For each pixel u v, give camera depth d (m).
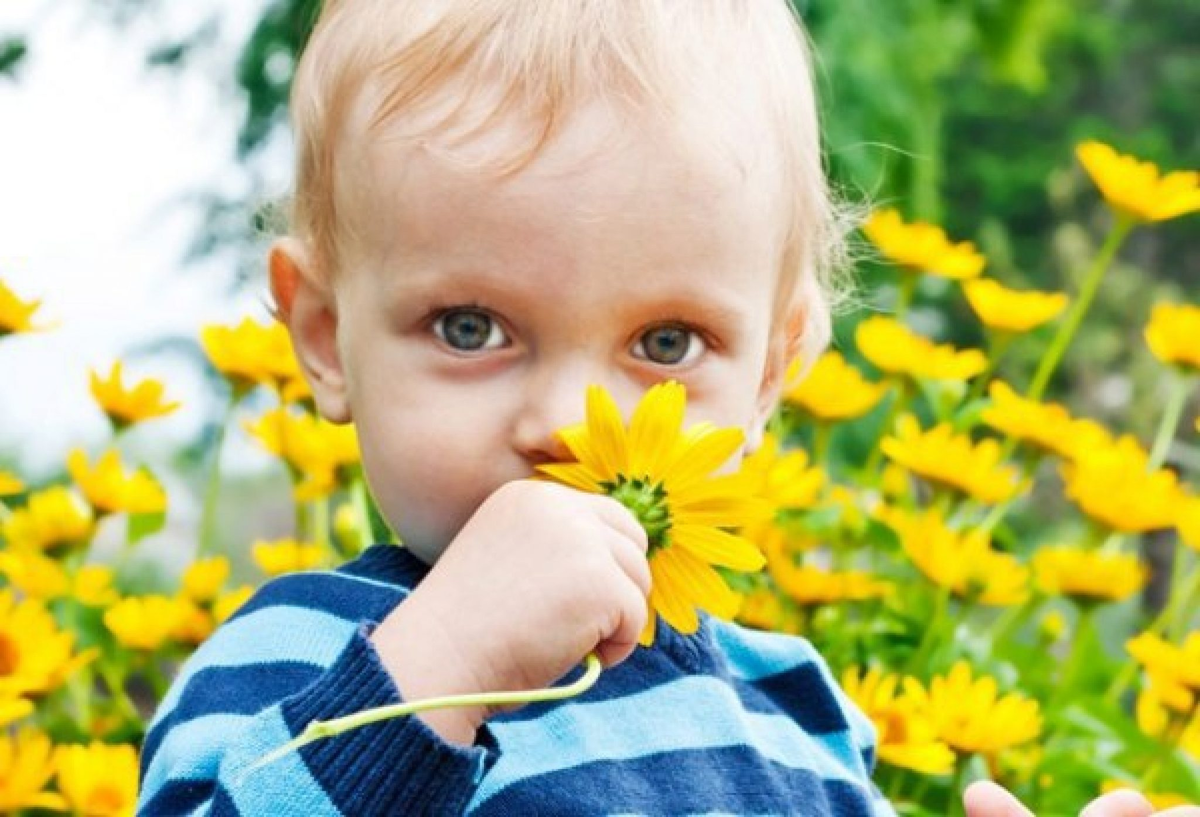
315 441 1.18
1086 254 5.65
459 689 0.73
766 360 0.88
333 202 0.82
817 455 1.28
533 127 0.78
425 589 0.73
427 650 0.73
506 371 0.79
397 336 0.79
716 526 0.74
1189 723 1.12
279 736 0.73
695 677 0.85
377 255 0.80
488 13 0.80
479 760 0.72
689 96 0.80
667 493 0.74
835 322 2.66
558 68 0.79
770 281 0.82
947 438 1.20
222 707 0.80
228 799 0.72
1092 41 7.04
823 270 0.98
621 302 0.78
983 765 1.11
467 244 0.78
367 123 0.80
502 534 0.73
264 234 1.06
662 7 0.81
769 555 1.18
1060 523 3.95
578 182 0.78
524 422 0.78
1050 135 7.25
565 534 0.73
